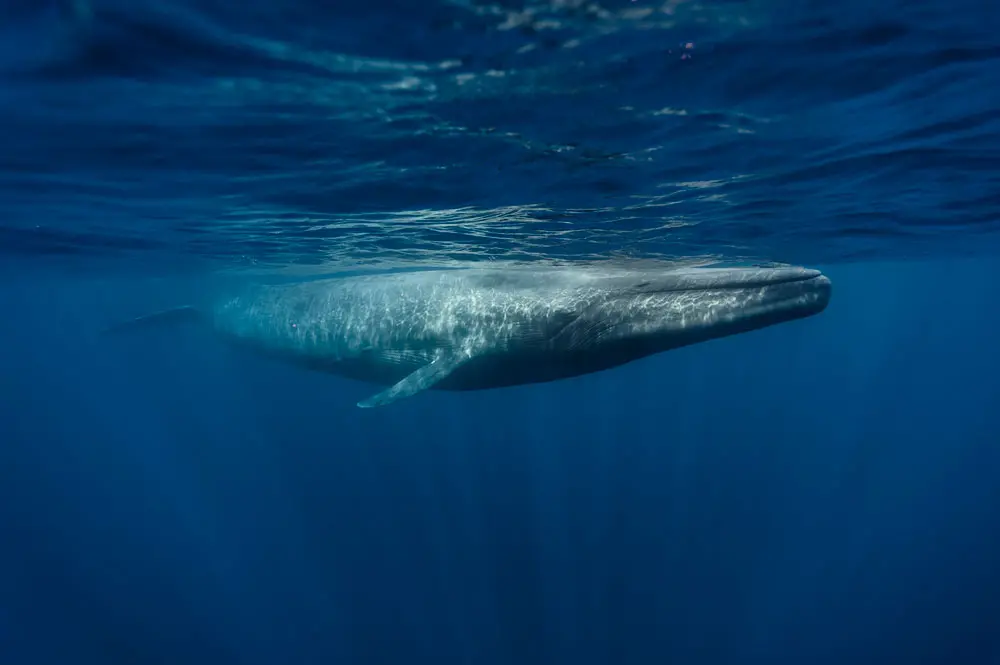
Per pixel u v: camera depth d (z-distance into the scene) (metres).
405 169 8.85
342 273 21.23
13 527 33.59
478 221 12.21
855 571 23.95
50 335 72.06
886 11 4.79
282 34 4.88
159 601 24.27
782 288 7.73
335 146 7.80
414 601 21.94
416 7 4.50
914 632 20.19
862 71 5.85
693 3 4.59
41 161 8.65
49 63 5.35
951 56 5.58
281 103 6.39
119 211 11.98
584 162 8.49
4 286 29.02
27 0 4.24
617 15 4.72
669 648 19.00
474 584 22.52
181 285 28.56
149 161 8.60
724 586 22.36
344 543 27.36
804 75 5.90
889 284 39.78
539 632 19.69
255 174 9.25
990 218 14.71
